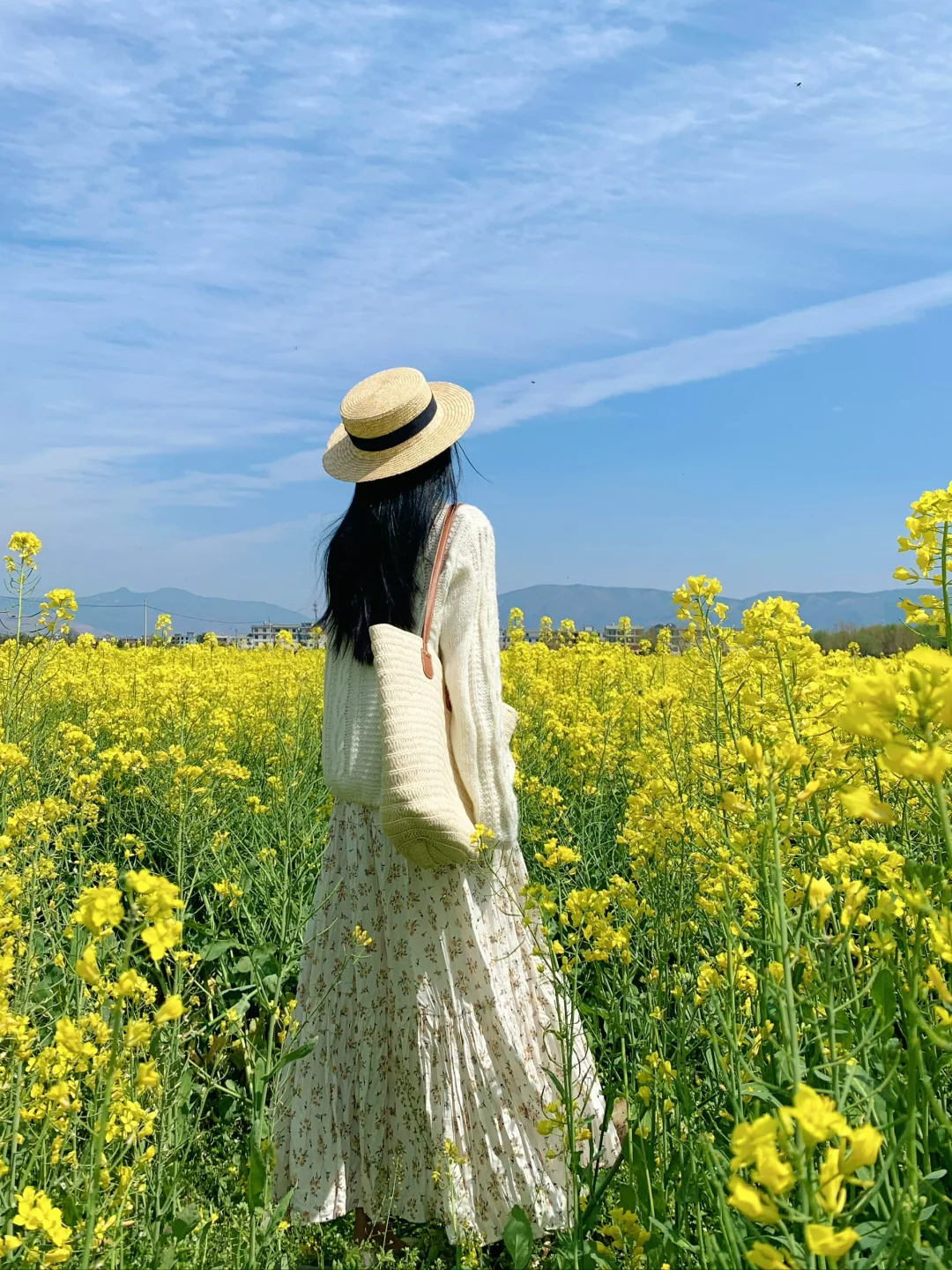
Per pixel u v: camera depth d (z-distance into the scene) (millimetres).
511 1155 2461
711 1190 1659
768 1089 1776
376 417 2555
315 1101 2578
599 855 4344
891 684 1137
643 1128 2109
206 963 3668
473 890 2543
